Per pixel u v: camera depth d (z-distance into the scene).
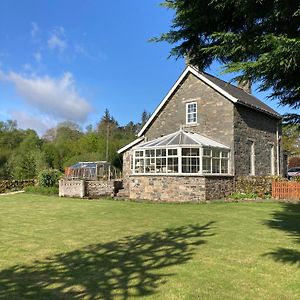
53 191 28.38
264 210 16.47
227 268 7.28
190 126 25.92
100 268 7.39
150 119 27.88
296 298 5.73
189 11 5.93
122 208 17.67
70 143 68.50
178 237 10.40
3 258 8.26
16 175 39.75
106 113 106.12
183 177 21.72
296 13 5.19
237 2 5.48
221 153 23.55
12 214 16.02
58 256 8.38
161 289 6.13
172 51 6.62
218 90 24.52
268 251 8.63
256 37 5.75
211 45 6.37
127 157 28.03
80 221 13.64
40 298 5.85
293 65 5.43
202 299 5.68
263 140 27.78
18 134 70.31
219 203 19.73
